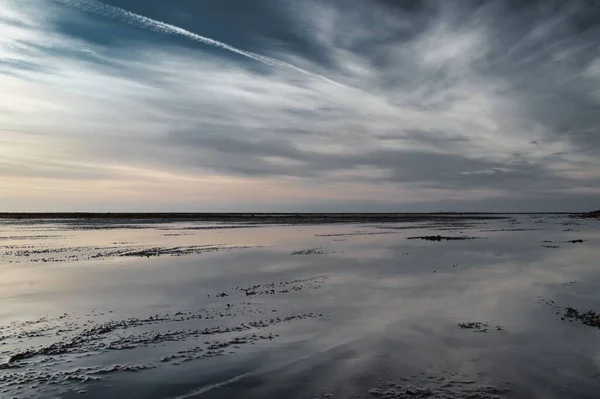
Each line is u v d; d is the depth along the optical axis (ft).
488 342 28.48
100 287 47.96
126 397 20.81
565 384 21.83
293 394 20.92
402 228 181.27
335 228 181.27
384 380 22.44
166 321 34.17
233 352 26.86
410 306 38.73
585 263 66.39
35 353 27.02
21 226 196.95
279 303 40.11
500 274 56.13
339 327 32.19
